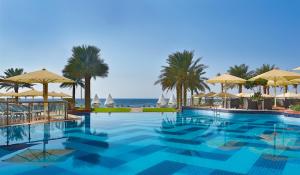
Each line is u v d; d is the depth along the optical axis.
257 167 6.84
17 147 9.12
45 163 7.12
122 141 10.44
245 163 7.21
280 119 19.12
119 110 30.42
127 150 8.80
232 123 17.05
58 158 7.66
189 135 11.99
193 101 39.19
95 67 32.50
